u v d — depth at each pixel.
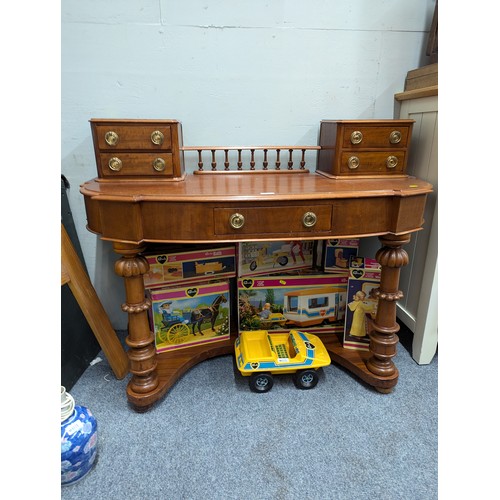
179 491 0.80
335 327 1.32
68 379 1.12
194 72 1.17
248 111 1.23
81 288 1.12
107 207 0.82
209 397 1.09
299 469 0.85
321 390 1.12
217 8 1.12
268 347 1.18
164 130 0.99
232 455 0.89
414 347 1.25
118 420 1.00
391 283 1.01
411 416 1.01
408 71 1.24
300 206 0.84
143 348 0.99
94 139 0.98
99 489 0.81
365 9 1.17
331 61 1.21
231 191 0.87
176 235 0.84
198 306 1.23
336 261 1.25
